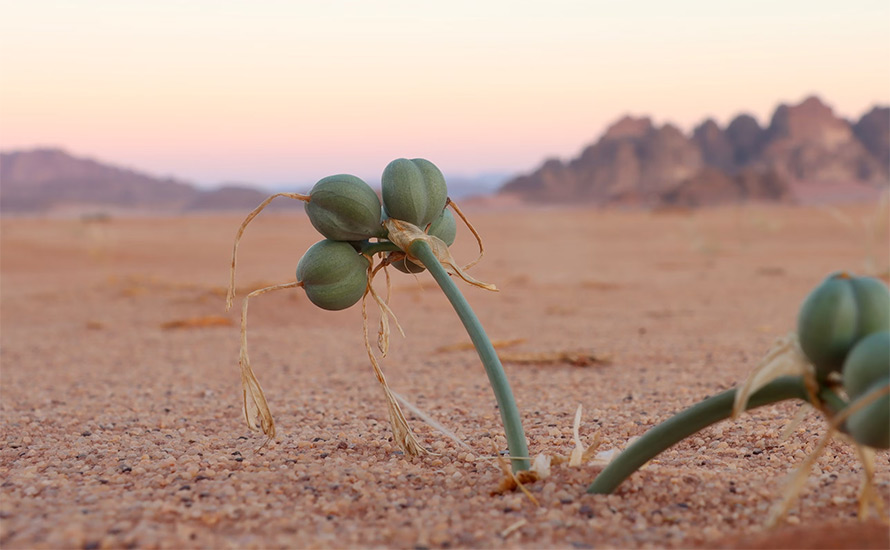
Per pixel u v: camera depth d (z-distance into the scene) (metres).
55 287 14.84
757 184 192.00
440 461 3.04
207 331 9.30
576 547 2.05
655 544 2.09
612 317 9.78
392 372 6.23
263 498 2.54
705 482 2.59
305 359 7.15
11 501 2.50
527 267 19.62
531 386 5.31
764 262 19.58
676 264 19.75
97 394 5.46
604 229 44.75
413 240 2.63
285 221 66.94
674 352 6.71
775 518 2.08
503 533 2.16
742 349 6.73
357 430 3.90
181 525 2.20
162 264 22.53
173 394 5.43
